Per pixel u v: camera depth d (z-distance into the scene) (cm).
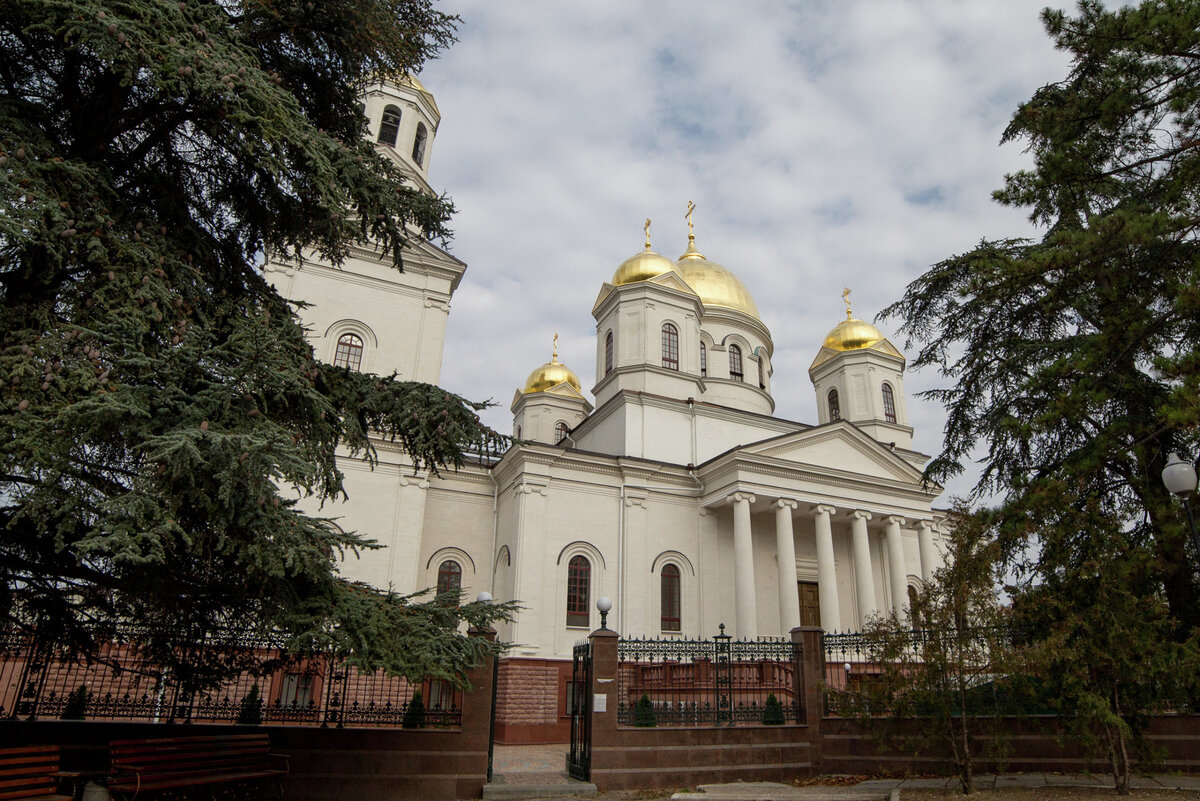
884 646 1350
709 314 3772
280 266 2516
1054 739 1289
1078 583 1211
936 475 1817
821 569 2817
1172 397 1112
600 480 2833
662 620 2761
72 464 696
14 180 684
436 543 2750
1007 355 1652
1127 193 1385
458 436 1016
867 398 3809
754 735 1455
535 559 2600
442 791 1257
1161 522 1270
